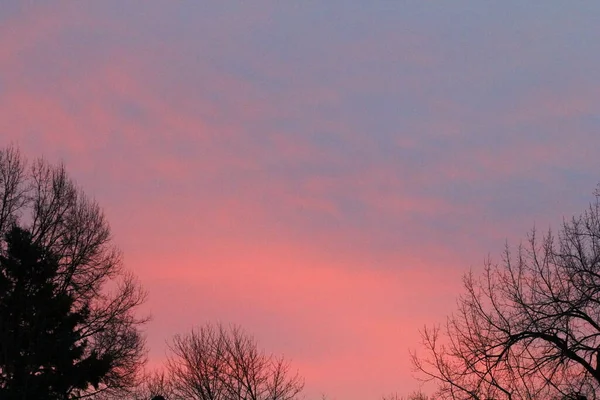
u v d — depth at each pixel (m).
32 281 42.94
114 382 45.41
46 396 40.97
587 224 26.92
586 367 25.25
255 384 52.25
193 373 52.41
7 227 44.97
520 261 27.41
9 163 45.84
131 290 48.03
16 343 41.34
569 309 25.70
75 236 46.38
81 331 45.31
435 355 28.05
